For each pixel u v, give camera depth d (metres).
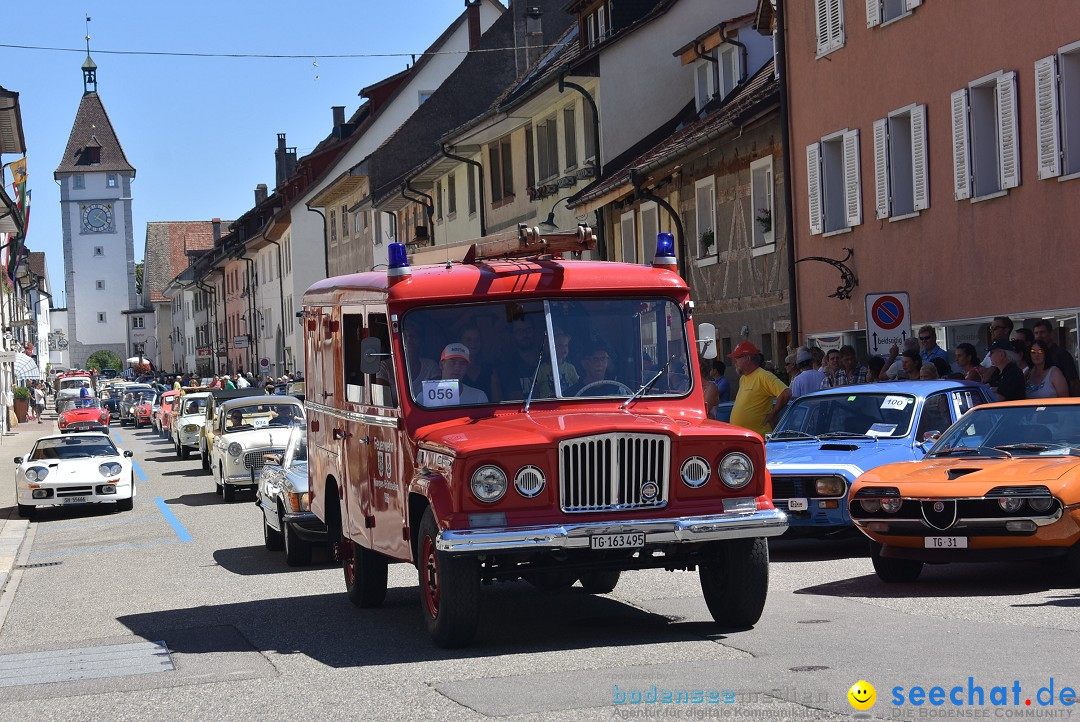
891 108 23.45
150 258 166.50
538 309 10.48
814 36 25.94
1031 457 11.85
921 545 11.36
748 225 29.16
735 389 30.16
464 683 8.39
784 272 27.58
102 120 172.62
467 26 64.62
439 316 10.45
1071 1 18.50
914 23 22.59
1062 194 18.91
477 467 9.21
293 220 76.25
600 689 7.91
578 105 37.84
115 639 11.55
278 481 17.11
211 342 118.06
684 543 9.52
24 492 26.14
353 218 67.56
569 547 9.16
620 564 9.77
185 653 10.48
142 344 171.25
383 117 66.25
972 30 20.95
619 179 32.81
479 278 10.49
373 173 57.41
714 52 33.94
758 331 28.91
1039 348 15.34
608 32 38.28
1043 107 19.16
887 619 9.91
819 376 18.64
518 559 9.74
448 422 10.20
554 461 9.28
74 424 64.38
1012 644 8.59
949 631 9.21
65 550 20.41
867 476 12.02
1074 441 12.07
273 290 85.44
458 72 57.12
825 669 8.10
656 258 10.90
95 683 9.41
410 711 7.71
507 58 57.19
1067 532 10.91
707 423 9.91
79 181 169.88
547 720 7.22
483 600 12.44
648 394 10.43
